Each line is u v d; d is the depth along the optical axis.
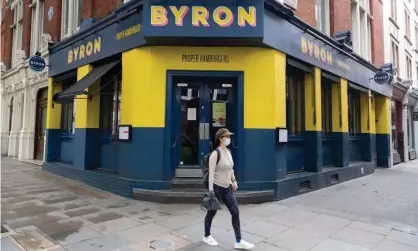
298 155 8.95
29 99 15.10
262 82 7.34
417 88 20.61
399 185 9.62
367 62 12.59
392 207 6.75
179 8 6.74
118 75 8.84
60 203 6.78
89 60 9.28
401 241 4.68
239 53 7.33
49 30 13.02
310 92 9.09
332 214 6.14
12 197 7.31
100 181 8.29
